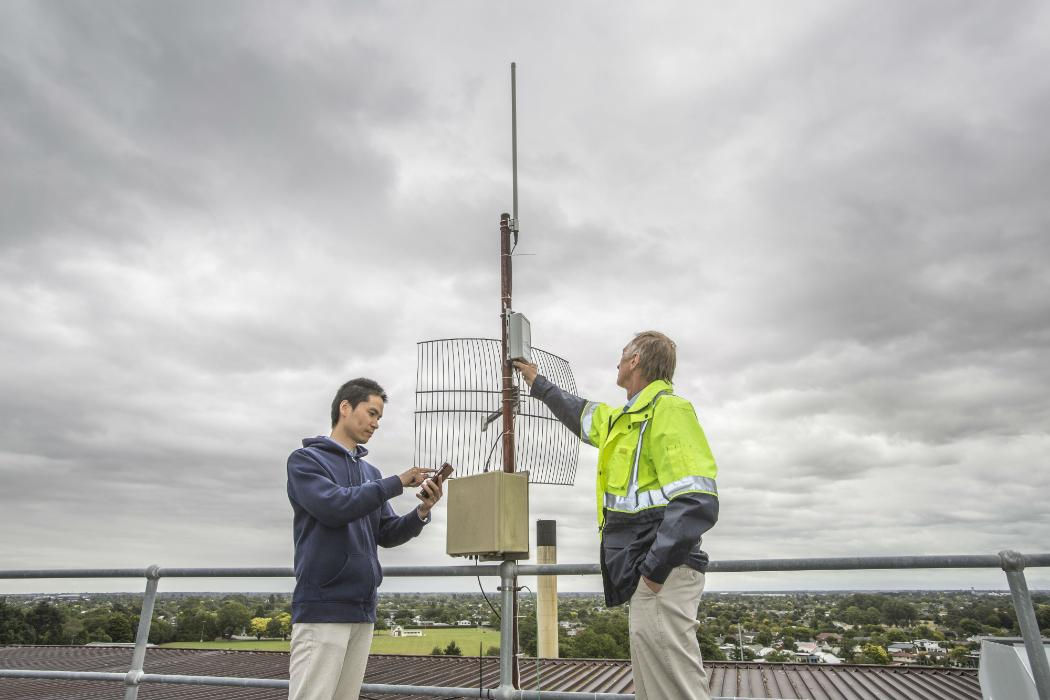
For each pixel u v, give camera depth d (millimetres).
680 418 2166
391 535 3033
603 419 2658
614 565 2219
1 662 10500
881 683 7289
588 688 7254
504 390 3295
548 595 10398
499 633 2723
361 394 2912
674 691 2068
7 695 8172
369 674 8258
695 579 2156
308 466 2650
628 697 2482
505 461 3203
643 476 2217
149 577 3564
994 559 2244
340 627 2580
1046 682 2109
